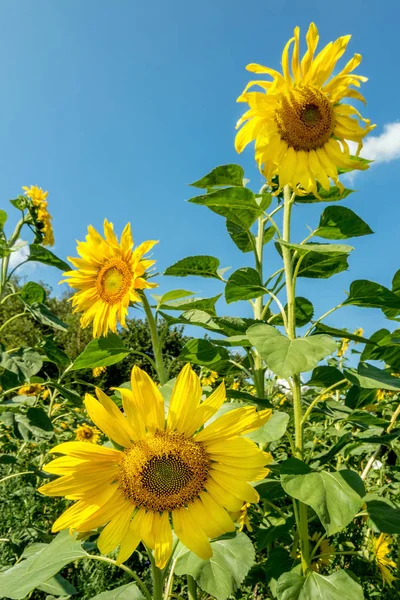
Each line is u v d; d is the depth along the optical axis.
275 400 4.66
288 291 2.64
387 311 2.93
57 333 25.94
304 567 2.31
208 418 1.77
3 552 3.96
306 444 4.38
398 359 3.04
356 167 2.74
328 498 1.97
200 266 3.31
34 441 3.69
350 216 2.65
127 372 20.06
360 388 3.07
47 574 1.88
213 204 2.76
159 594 1.89
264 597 3.12
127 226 3.33
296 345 2.17
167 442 1.74
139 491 1.72
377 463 4.24
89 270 3.42
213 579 1.95
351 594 2.03
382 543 3.09
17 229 4.81
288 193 2.86
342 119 2.74
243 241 3.65
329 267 2.95
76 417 6.18
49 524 4.64
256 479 1.72
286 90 2.68
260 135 2.66
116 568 3.64
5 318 23.50
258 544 2.66
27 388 6.11
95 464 1.73
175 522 1.72
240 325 3.09
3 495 4.60
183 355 3.00
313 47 2.71
